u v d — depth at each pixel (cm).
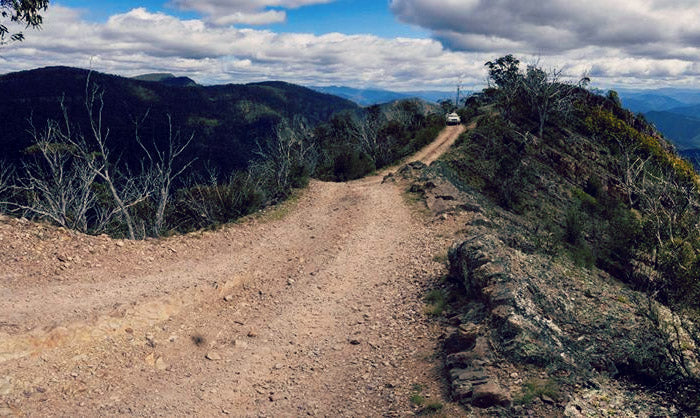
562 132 5059
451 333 878
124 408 721
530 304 898
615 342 818
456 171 3556
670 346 732
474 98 7831
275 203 2281
